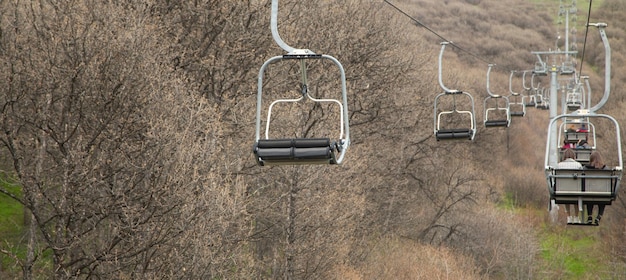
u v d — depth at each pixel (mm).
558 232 77562
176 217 26672
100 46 27938
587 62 130625
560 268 65312
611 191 21234
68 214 26859
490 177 87250
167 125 27656
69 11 28875
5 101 28797
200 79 37625
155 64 29484
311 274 35812
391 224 59531
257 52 39000
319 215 35781
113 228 28312
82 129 28344
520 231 66125
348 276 41625
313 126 39531
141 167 26578
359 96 48344
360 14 51375
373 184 51281
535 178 89750
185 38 37312
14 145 28219
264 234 36625
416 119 60219
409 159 62094
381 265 49906
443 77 74000
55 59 27812
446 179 68250
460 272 53812
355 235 46969
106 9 29312
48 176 28781
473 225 65875
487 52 126062
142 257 27344
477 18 137500
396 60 53688
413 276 49719
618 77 118562
